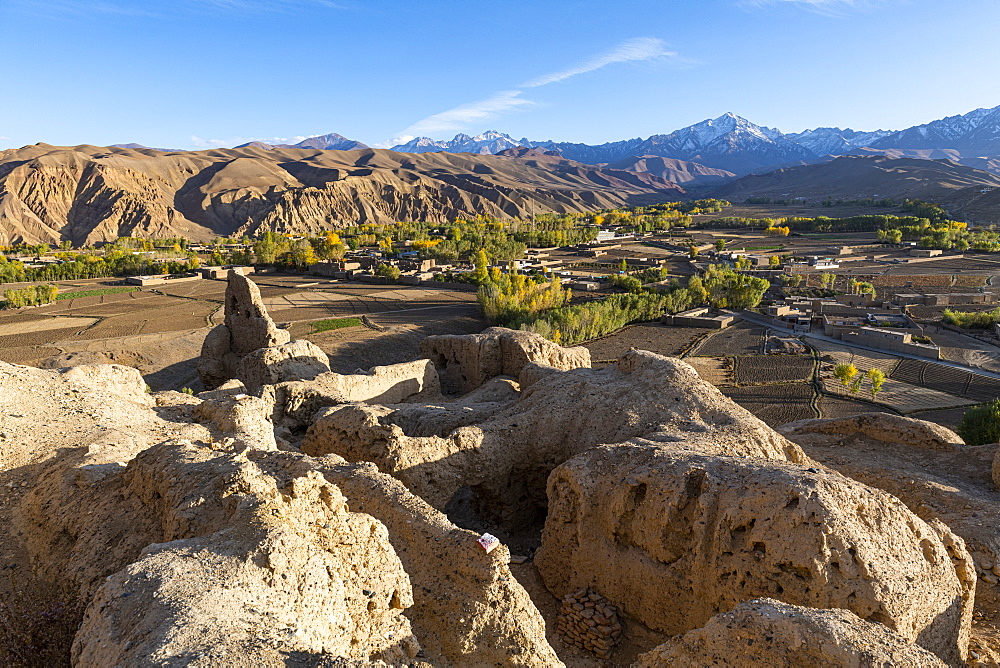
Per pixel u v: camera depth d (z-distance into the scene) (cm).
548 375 2477
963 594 1329
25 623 1087
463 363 3391
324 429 2077
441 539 1280
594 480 1605
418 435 2223
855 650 896
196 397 2544
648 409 2066
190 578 890
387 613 1097
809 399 5544
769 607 1014
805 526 1233
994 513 1764
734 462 1484
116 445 1653
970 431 3156
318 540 1081
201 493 1215
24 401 1830
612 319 8125
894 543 1239
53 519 1343
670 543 1441
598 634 1471
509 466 2031
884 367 6475
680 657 1030
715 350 7256
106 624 829
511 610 1174
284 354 3055
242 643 773
